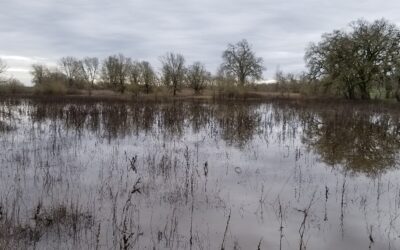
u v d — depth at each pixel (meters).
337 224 6.55
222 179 9.30
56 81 57.09
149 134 16.72
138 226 6.18
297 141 15.20
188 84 62.44
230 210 6.89
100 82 74.62
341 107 33.09
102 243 5.69
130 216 6.75
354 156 12.35
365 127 18.98
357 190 8.48
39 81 68.06
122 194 7.95
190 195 7.97
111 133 16.77
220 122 20.20
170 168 10.18
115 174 9.58
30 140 14.64
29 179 9.01
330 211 7.16
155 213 6.95
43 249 5.46
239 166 10.72
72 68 83.12
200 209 7.18
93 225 6.32
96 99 41.78
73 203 7.35
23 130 17.33
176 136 16.28
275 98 49.53
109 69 68.88
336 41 47.12
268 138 15.91
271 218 6.79
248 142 14.92
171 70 59.03
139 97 46.31
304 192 8.33
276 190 8.45
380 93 48.56
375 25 46.06
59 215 6.60
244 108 31.41
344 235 6.12
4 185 8.48
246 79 69.69
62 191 8.11
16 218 6.48
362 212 7.12
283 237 6.02
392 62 43.56
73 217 6.50
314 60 48.75
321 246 5.74
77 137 15.56
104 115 22.86
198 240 5.86
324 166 10.88
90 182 8.83
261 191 8.36
